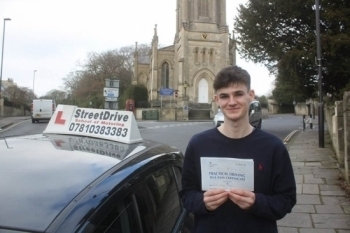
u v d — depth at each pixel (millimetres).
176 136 18391
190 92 52375
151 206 2301
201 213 2213
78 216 1583
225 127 2355
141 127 25281
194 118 47219
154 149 2939
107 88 19781
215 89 2406
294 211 6090
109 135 3084
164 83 58406
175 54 57875
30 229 1473
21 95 58281
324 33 16141
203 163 2254
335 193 7094
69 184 1852
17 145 2631
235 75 2314
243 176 2182
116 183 1942
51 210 1604
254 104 21625
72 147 2611
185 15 53188
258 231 2184
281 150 2279
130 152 2584
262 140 2285
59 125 3346
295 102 61344
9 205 1617
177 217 2842
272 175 2254
